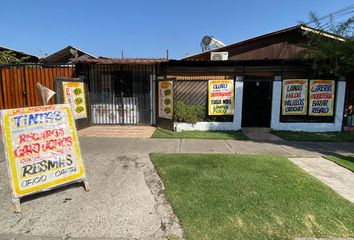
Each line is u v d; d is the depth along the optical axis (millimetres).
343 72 9148
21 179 3596
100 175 4789
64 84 8789
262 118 10430
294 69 9594
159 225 3184
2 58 12672
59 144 4012
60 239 2902
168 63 9664
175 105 9625
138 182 4469
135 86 10312
